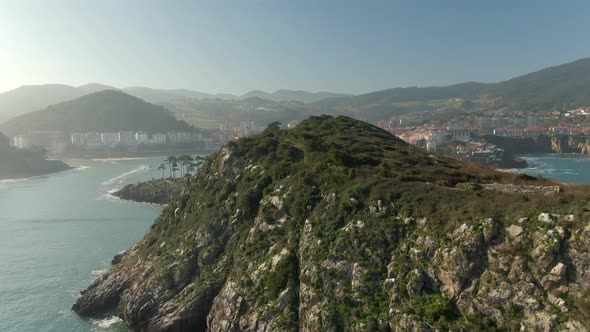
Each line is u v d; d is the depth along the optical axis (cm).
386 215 5975
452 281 5009
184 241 8331
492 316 4656
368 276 5516
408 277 5256
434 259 5241
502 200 5422
